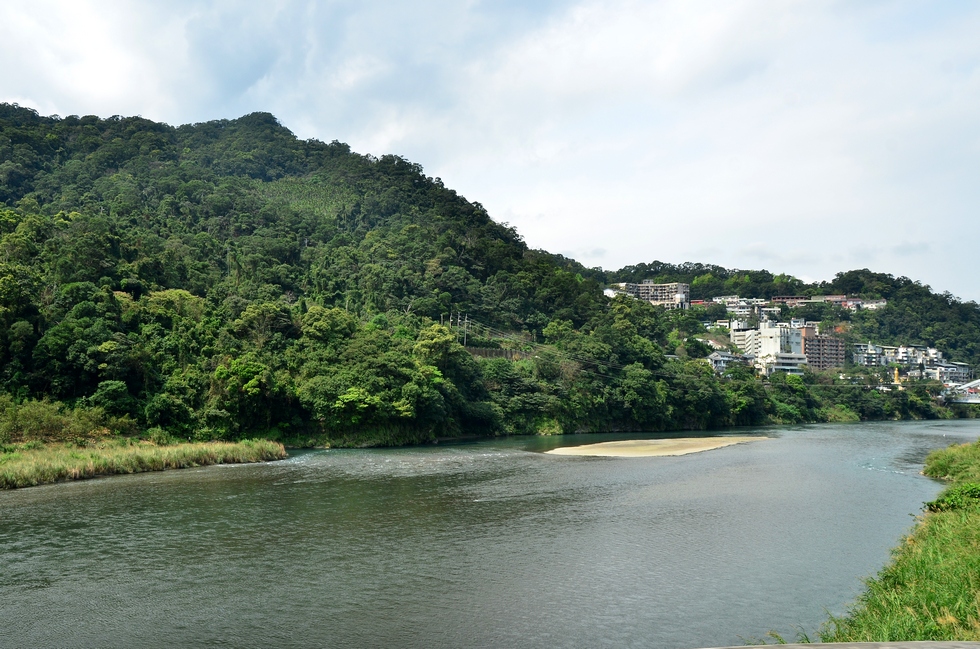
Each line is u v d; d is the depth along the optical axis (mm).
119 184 172500
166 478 58781
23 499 48500
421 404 95875
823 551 34875
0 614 26250
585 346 137500
